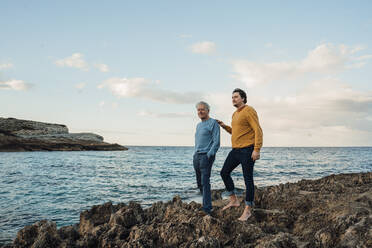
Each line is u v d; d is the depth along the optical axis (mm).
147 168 24172
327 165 29188
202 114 4289
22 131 73938
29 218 6980
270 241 2680
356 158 47062
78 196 10164
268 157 51219
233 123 3959
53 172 19906
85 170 21797
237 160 3928
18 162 29859
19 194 10617
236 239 3010
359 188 6355
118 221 4340
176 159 41219
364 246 2500
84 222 4941
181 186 12766
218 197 8477
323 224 3402
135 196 10117
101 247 3508
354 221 2994
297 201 4492
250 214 3820
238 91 3924
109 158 42000
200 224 3385
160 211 5016
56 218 6984
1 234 5699
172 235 3215
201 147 4246
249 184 3770
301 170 22609
